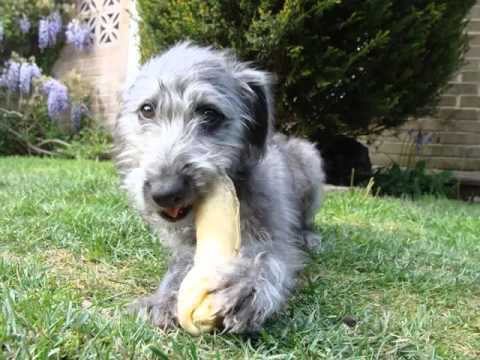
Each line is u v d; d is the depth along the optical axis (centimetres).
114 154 46
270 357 27
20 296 32
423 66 93
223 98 41
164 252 48
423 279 44
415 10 86
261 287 31
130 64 141
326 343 30
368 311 36
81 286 38
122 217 56
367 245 55
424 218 75
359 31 85
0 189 76
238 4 84
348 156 105
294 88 88
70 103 153
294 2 80
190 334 30
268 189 42
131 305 34
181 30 87
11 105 157
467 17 114
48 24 157
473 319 36
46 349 25
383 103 89
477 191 115
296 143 65
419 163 111
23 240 49
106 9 150
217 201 35
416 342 31
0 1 161
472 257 55
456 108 118
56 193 72
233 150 40
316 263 49
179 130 39
